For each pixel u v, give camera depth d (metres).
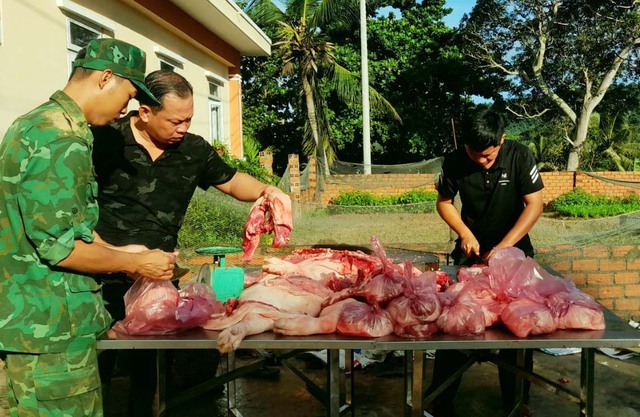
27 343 2.07
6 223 2.05
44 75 6.22
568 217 14.88
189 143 3.06
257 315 2.52
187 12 10.19
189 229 6.16
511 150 3.48
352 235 7.79
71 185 2.02
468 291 2.65
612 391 4.01
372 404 3.91
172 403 2.81
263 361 3.22
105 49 2.20
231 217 6.33
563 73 24.62
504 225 3.64
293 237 7.51
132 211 2.97
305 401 3.98
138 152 2.94
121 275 3.04
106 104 2.23
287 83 24.05
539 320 2.40
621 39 23.02
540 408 3.81
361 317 2.41
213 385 2.95
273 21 19.83
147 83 2.77
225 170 3.26
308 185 13.24
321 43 18.31
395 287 2.48
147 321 2.43
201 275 3.14
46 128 2.01
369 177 16.17
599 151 23.38
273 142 25.09
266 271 3.25
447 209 3.72
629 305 5.02
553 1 24.30
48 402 2.13
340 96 20.77
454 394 3.59
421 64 25.19
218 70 12.86
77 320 2.16
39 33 6.12
